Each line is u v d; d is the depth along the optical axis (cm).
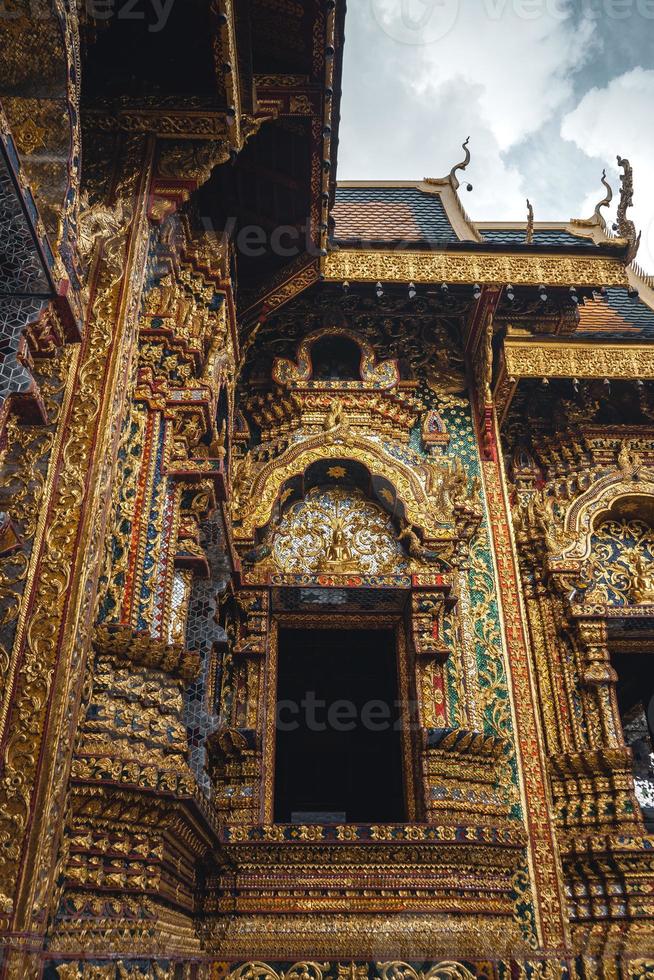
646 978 694
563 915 713
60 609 442
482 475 923
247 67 613
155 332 611
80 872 428
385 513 902
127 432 552
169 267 644
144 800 458
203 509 638
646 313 1191
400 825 711
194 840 579
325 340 986
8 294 430
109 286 554
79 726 455
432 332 1000
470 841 702
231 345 826
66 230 456
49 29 455
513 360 934
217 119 630
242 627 816
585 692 837
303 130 748
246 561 848
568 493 945
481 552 879
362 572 859
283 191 827
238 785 743
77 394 509
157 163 622
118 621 506
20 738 408
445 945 655
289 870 697
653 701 1145
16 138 464
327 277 898
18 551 454
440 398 964
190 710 672
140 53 649
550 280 902
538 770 777
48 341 467
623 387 996
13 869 380
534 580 902
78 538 462
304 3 629
